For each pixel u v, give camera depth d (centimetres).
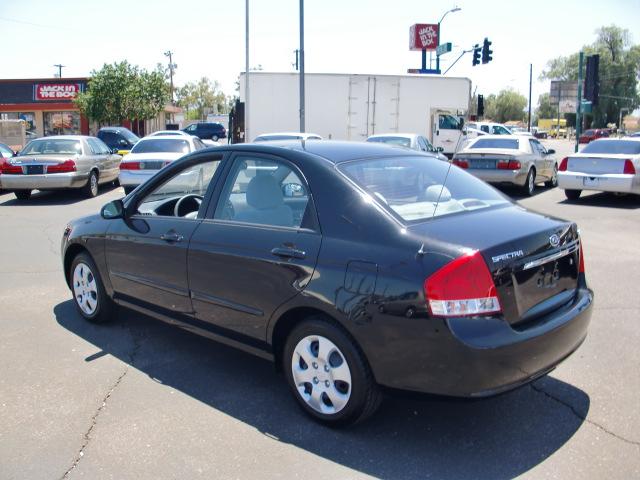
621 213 1180
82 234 541
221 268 410
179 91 9300
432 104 2112
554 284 370
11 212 1256
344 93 2073
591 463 329
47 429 367
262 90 2062
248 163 425
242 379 440
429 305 315
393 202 367
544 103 11462
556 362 353
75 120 4000
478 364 312
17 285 688
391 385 332
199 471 324
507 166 1409
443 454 339
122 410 392
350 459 335
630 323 551
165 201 521
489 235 340
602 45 7888
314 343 369
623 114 8269
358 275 339
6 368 457
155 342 512
